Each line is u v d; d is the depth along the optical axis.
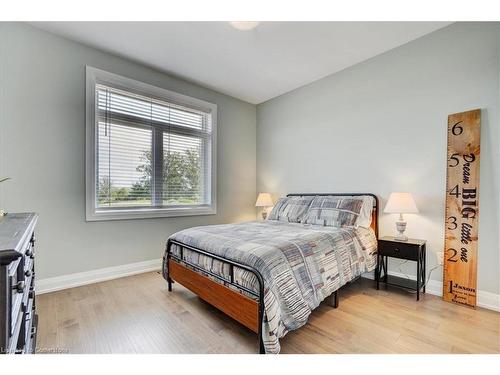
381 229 2.83
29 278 1.21
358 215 2.64
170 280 2.46
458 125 2.26
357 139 3.07
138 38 2.53
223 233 2.24
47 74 2.43
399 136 2.70
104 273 2.78
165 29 2.39
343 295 2.38
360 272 2.33
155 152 3.25
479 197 2.14
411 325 1.83
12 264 0.76
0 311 0.69
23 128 2.31
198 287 2.03
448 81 2.35
